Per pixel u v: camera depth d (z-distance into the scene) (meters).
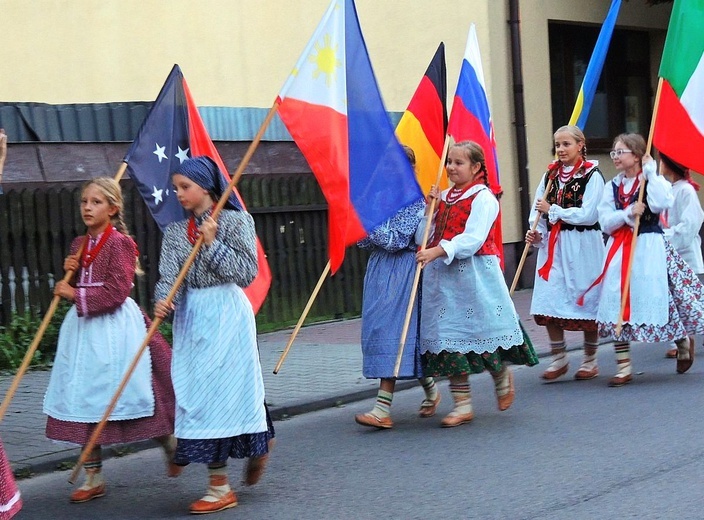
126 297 5.21
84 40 10.43
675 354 9.00
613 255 7.71
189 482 5.56
